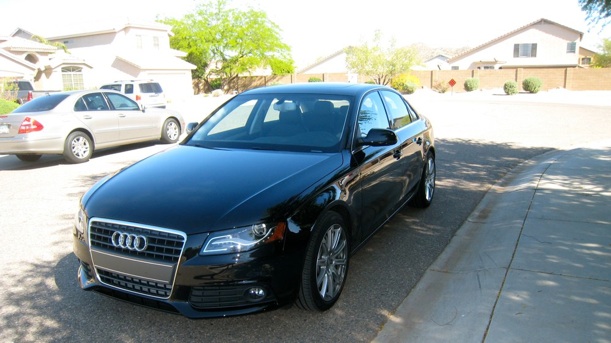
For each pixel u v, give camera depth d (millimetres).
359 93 5137
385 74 47875
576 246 4871
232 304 3340
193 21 52375
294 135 4680
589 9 9938
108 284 3576
